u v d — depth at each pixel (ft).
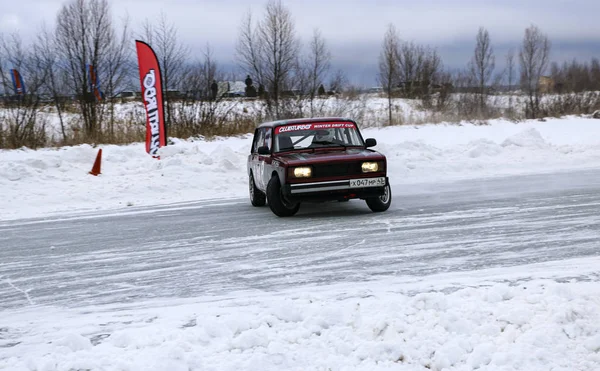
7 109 81.82
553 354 13.74
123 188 47.75
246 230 31.53
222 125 93.35
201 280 22.22
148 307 19.34
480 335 14.98
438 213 33.91
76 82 87.51
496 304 16.96
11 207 42.98
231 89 105.81
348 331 15.23
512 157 58.08
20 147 74.95
